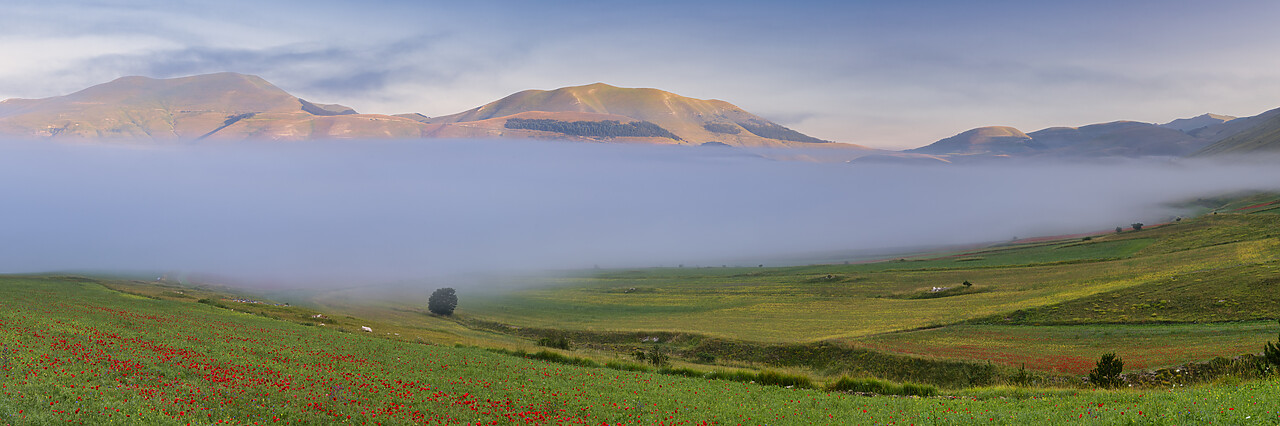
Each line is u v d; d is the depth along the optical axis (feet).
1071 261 540.52
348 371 131.64
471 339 273.75
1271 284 294.46
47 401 86.63
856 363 252.21
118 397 92.94
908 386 139.33
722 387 135.03
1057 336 274.57
